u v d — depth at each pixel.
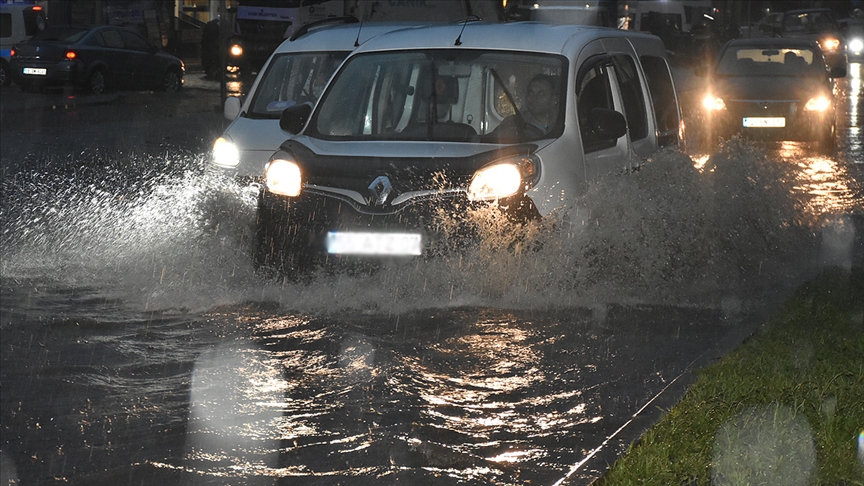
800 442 9.02
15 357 12.29
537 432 9.89
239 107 21.22
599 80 16.48
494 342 12.80
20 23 62.25
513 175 14.20
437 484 8.69
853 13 96.06
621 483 8.34
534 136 15.06
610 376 11.59
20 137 37.03
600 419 10.22
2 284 15.71
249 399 10.84
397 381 11.34
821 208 22.36
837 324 13.22
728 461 8.69
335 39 21.36
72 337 13.12
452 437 9.76
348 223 14.45
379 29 21.38
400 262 14.32
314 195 14.71
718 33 75.06
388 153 14.66
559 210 14.46
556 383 11.35
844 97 55.31
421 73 16.19
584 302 14.59
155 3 83.00
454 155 14.49
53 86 56.09
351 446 9.53
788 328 13.05
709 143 35.84
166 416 10.35
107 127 41.12
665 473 8.46
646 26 71.81
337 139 15.77
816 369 11.05
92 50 55.84
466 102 15.74
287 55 21.33
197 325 13.57
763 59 38.03
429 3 49.12
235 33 64.94
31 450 9.49
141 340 12.95
